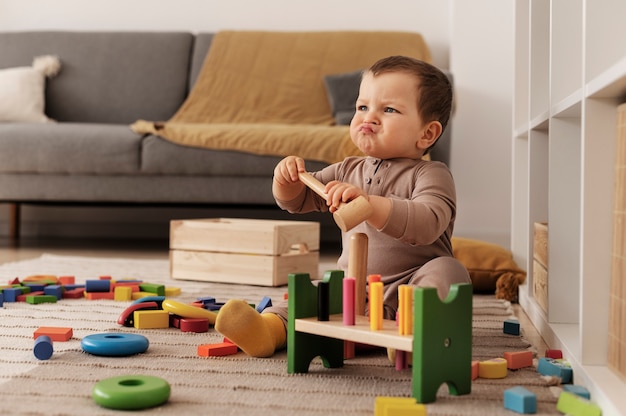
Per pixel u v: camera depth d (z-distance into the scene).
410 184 1.16
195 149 2.70
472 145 3.26
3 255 2.74
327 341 1.06
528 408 0.86
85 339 1.14
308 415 0.84
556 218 1.33
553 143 1.32
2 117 3.23
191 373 1.03
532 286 1.60
